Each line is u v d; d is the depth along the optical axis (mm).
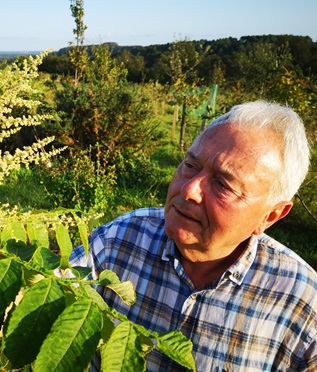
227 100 11711
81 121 10164
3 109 1010
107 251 1734
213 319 1590
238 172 1353
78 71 13422
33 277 730
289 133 1418
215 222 1391
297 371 1646
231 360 1587
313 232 7344
